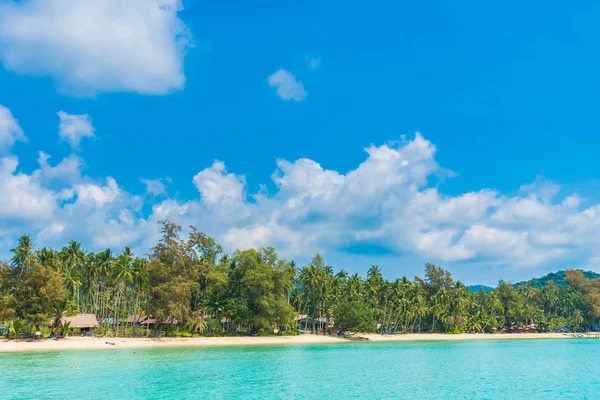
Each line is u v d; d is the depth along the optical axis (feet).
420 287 519.60
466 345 386.11
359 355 265.54
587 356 279.08
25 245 286.46
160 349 275.39
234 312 363.56
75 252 358.23
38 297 273.75
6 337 282.56
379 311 472.03
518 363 232.73
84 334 323.37
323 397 131.44
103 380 151.53
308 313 462.60
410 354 280.51
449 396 135.85
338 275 519.60
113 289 360.28
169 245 331.36
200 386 145.18
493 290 599.98
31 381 147.74
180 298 314.35
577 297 625.00
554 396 138.00
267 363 212.43
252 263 376.07
